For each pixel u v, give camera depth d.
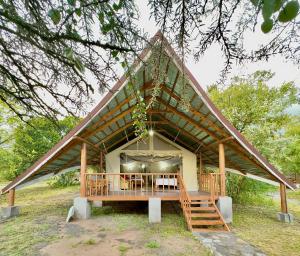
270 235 7.56
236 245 6.37
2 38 1.39
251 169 11.38
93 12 1.38
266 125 14.22
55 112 1.57
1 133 13.28
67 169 13.70
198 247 6.15
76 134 8.41
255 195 15.38
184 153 12.81
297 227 8.75
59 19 1.24
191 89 7.91
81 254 5.61
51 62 1.48
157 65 1.55
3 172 15.98
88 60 1.43
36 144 18.09
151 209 8.84
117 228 7.76
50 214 10.07
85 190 9.48
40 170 9.98
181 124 10.96
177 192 11.01
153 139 12.86
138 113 2.43
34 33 1.24
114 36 1.45
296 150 17.83
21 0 1.35
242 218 10.09
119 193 10.80
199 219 8.93
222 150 9.76
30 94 1.50
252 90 14.31
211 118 8.77
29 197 16.31
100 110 7.69
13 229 7.75
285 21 0.75
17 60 1.45
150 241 6.50
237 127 15.28
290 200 17.89
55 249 5.91
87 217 9.15
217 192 9.63
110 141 12.45
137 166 15.27
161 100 9.57
